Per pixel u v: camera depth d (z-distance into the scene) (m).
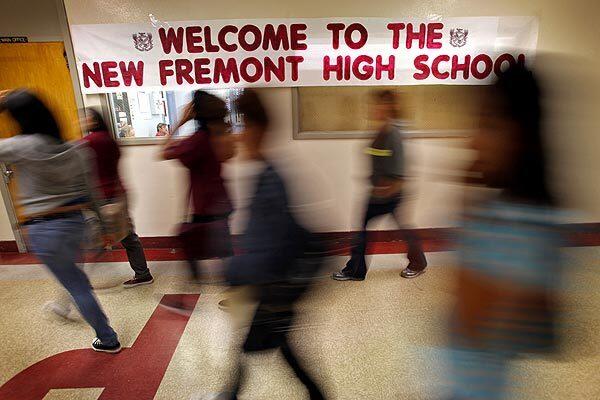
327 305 1.78
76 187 1.60
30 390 1.64
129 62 2.67
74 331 2.02
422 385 1.41
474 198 0.67
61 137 1.54
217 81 2.70
